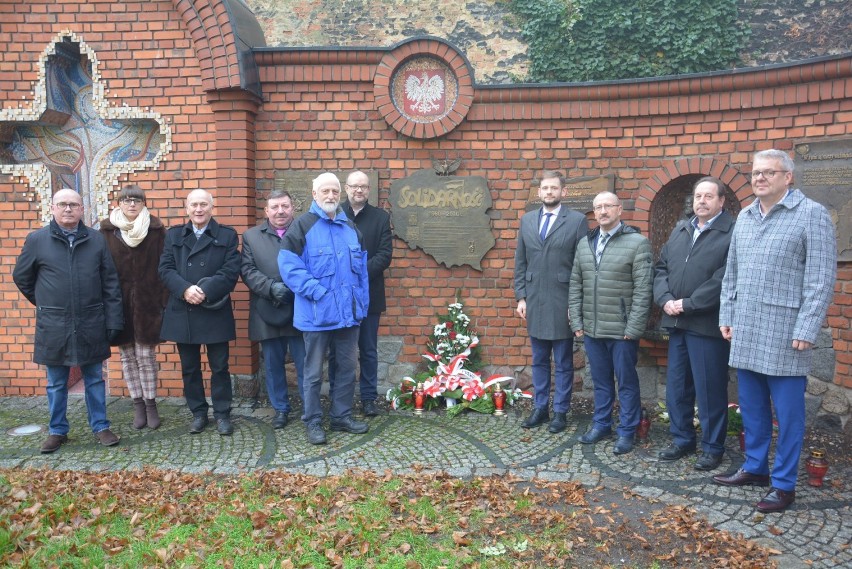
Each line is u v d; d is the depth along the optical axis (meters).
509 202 6.11
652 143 5.86
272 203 5.12
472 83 5.96
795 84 5.24
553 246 5.06
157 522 3.54
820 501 3.90
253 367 6.07
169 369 6.10
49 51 5.88
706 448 4.42
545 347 5.23
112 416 5.56
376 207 5.72
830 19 10.72
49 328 4.64
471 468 4.43
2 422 5.41
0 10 5.86
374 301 5.53
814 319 3.62
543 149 6.05
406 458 4.61
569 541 3.40
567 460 4.58
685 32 11.12
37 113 5.88
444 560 3.18
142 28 5.90
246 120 5.92
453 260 6.15
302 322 4.83
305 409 4.95
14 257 6.05
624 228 4.72
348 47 5.98
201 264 4.95
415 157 6.14
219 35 5.70
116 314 4.89
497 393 5.64
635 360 4.73
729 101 5.51
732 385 5.66
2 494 3.86
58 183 6.13
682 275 4.38
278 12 13.04
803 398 3.77
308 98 6.12
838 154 5.10
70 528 3.42
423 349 6.27
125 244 5.14
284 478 4.16
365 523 3.50
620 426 4.77
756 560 3.21
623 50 11.48
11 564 3.07
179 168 6.01
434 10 12.52
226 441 4.96
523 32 11.94
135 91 5.97
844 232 5.07
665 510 3.78
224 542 3.32
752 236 3.88
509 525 3.58
